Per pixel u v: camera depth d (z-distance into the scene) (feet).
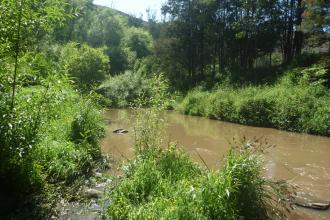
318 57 94.12
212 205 17.89
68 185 25.13
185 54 150.20
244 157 20.27
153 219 17.53
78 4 135.23
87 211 21.44
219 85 113.19
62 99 22.88
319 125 57.47
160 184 20.83
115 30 230.27
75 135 33.99
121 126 57.72
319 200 25.16
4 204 20.04
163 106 27.22
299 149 44.86
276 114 66.08
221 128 65.10
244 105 72.95
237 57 143.84
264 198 21.84
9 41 20.20
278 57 146.61
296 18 117.08
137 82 106.52
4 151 20.33
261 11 123.54
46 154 26.71
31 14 20.80
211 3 138.51
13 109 20.56
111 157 34.65
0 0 20.38
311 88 70.13
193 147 43.88
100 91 100.01
